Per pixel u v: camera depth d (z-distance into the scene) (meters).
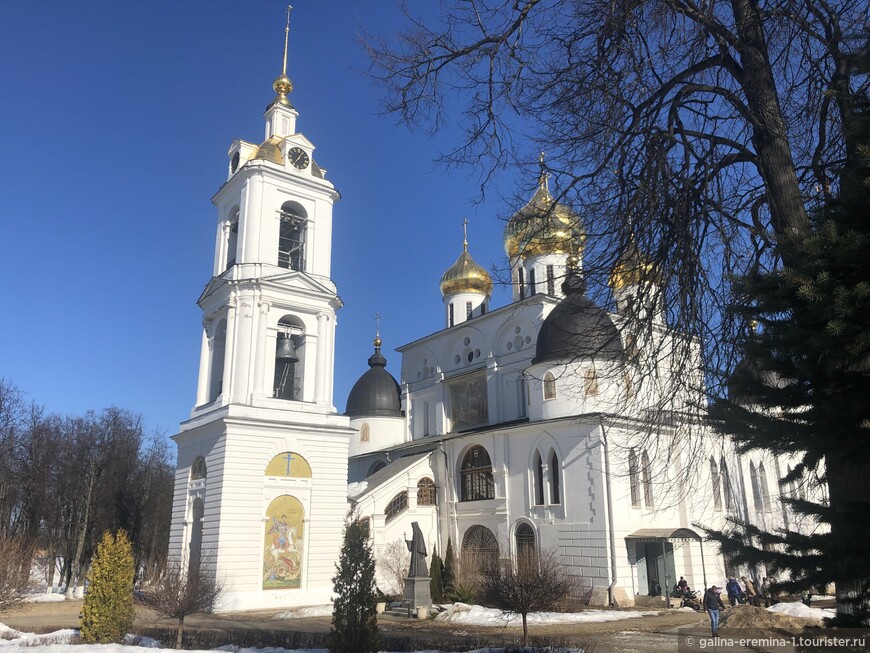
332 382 41.22
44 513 51.75
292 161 43.25
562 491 36.72
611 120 10.88
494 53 11.49
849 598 7.00
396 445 53.53
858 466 6.91
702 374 10.29
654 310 11.05
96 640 20.06
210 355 42.00
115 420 56.94
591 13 10.84
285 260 43.38
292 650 20.27
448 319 57.22
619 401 14.02
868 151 6.68
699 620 27.33
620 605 32.62
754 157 10.61
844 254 6.41
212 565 34.44
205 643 21.92
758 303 7.12
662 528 36.19
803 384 6.90
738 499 40.72
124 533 21.47
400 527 42.97
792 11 9.79
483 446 42.78
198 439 39.31
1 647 18.94
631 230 10.82
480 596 33.34
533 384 39.88
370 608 16.69
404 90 11.98
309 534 37.59
